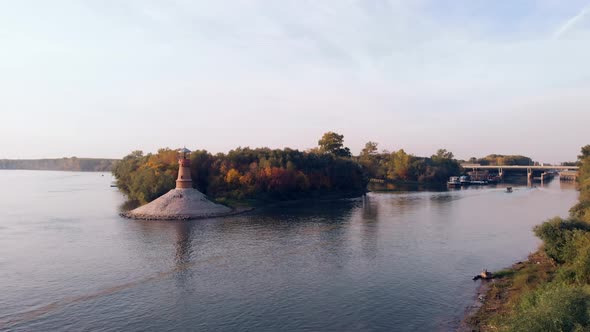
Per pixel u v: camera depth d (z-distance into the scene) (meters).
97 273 52.12
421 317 37.38
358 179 175.88
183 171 111.38
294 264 55.84
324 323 36.50
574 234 45.28
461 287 45.25
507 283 45.59
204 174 140.50
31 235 77.12
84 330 35.78
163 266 55.31
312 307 40.25
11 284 47.84
